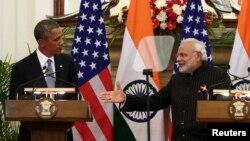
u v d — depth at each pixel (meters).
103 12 8.70
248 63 7.90
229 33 8.45
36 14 8.89
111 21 8.52
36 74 6.38
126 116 8.03
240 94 5.59
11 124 8.22
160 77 8.45
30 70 6.38
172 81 6.79
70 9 8.93
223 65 8.37
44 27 6.36
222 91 5.66
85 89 8.02
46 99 5.32
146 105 6.79
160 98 6.81
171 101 6.71
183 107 6.54
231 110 5.27
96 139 7.97
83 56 8.09
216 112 5.31
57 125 5.48
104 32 8.16
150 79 7.95
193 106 6.50
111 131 8.01
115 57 8.65
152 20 8.14
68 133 6.52
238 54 7.91
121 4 8.75
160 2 8.19
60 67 6.49
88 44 8.12
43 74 6.20
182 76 6.72
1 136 8.05
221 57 8.57
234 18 8.66
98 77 8.05
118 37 8.48
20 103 5.33
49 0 8.92
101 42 8.13
